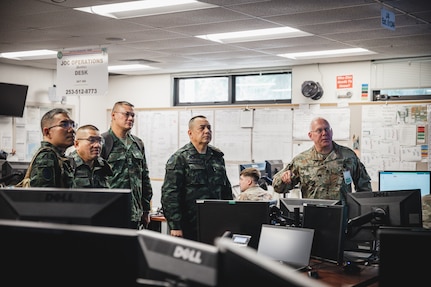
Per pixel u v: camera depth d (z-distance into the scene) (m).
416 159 7.23
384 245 1.92
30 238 1.50
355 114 7.72
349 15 5.03
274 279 1.13
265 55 7.44
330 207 3.35
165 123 9.40
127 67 8.81
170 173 4.12
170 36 6.14
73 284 1.45
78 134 3.79
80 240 1.45
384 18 4.60
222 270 1.34
